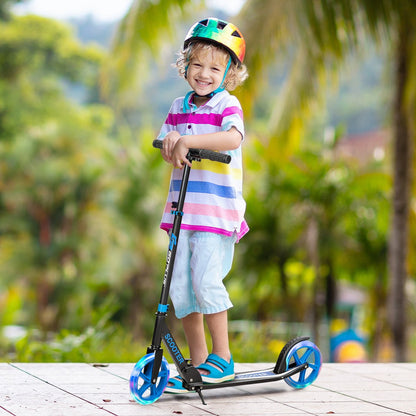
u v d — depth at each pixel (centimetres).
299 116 1488
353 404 430
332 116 5200
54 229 2722
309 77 1422
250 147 2017
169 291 432
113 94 1527
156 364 403
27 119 4100
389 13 1188
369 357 2167
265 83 1237
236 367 559
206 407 407
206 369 429
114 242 2636
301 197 1969
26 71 4334
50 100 4291
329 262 2052
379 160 1941
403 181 1380
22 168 2812
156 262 2542
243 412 398
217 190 433
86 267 2611
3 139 4009
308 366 479
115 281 2542
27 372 496
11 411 379
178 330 2186
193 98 454
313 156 1973
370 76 5181
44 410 383
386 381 512
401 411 415
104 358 816
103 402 408
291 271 2217
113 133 4719
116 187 2642
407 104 1280
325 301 2084
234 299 2473
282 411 404
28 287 2614
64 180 2706
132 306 2558
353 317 3092
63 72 4506
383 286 2081
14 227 2720
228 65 442
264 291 2250
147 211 2495
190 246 435
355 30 1186
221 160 404
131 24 1326
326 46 1170
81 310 1233
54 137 2927
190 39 440
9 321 1210
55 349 830
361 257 2009
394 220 1397
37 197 2698
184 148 411
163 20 1327
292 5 1147
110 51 1392
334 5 1154
